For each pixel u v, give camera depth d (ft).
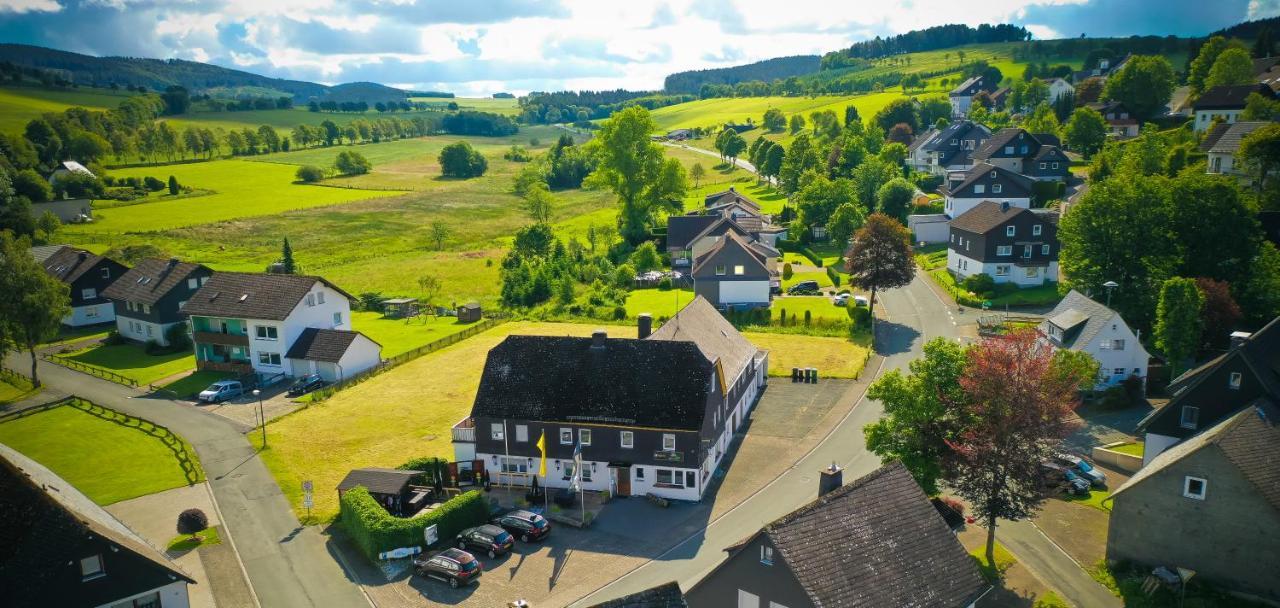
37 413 234.99
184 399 245.45
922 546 114.93
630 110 494.59
